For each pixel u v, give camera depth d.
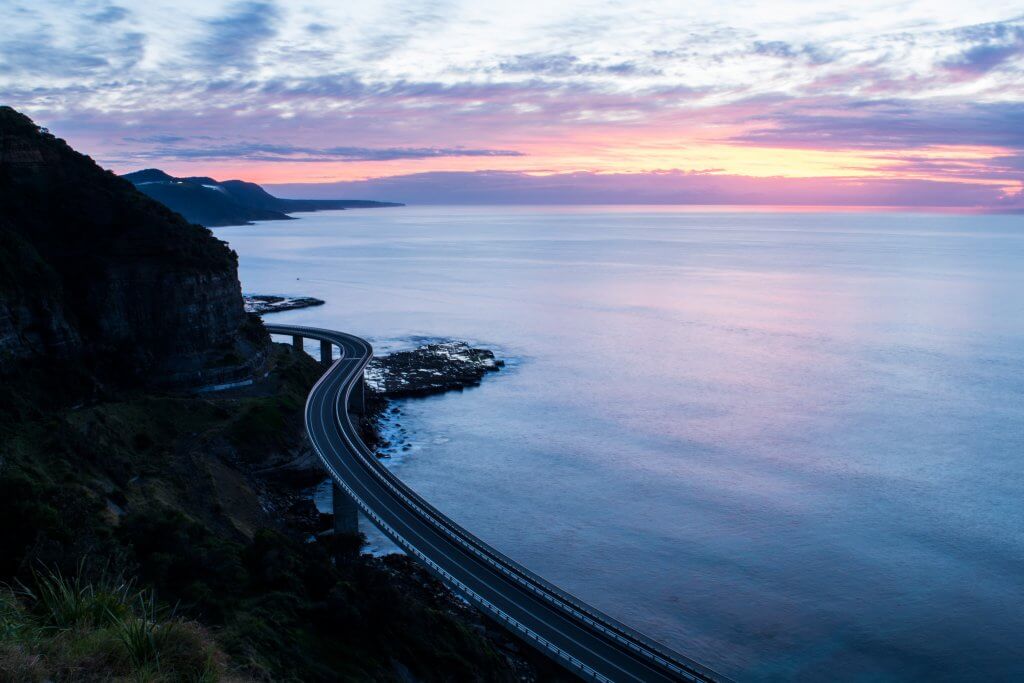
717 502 108.00
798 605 81.81
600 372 188.38
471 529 99.19
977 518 103.31
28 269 105.19
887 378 181.12
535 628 61.88
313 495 109.38
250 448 108.75
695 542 95.81
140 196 138.38
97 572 40.22
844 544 95.50
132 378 116.38
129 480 83.69
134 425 100.88
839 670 71.38
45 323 103.06
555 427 143.12
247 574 58.41
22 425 81.06
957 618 79.81
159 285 123.25
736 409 155.12
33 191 122.88
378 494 89.56
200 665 19.06
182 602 49.53
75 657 17.45
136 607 25.75
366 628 56.69
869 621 79.00
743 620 79.06
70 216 124.06
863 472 119.75
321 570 61.78
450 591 84.69
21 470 68.31
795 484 114.81
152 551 56.84
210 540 62.47
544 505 106.88
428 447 131.75
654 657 58.44
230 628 47.19
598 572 88.50
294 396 132.12
